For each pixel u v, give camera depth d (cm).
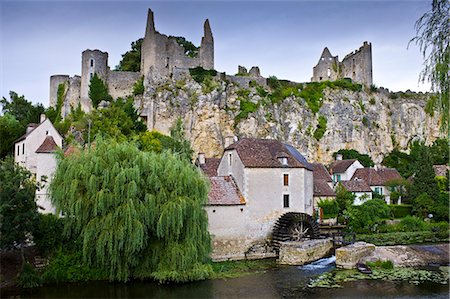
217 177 3409
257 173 3322
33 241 2433
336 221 4350
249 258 3172
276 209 3369
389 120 8669
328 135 7644
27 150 3900
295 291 2245
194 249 2358
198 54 7206
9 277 2300
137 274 2375
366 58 8731
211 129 6550
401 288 2288
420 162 5138
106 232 2211
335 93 8056
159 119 6425
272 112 7225
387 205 4831
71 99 6284
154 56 6681
